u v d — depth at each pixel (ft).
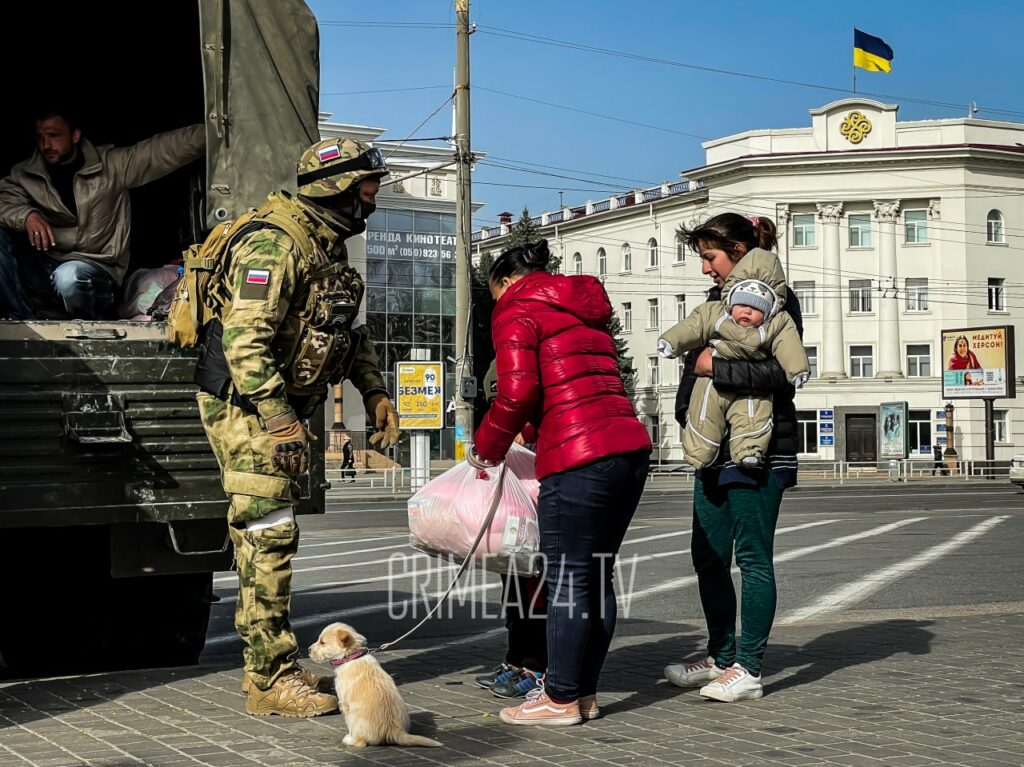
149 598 23.24
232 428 17.84
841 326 204.85
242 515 17.65
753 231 20.18
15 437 18.85
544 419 17.53
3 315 23.15
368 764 14.79
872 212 205.05
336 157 17.97
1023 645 24.03
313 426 20.89
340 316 18.38
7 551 22.41
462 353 86.58
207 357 18.06
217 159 20.85
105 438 19.22
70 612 22.81
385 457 176.35
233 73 21.03
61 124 24.16
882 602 35.99
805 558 49.39
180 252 26.58
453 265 200.54
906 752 15.52
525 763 14.94
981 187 203.31
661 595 37.04
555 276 17.89
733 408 19.13
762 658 20.79
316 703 17.31
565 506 17.24
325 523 75.41
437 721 17.37
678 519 76.69
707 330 19.40
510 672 19.34
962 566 46.11
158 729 16.52
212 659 25.36
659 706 18.47
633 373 225.56
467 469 18.84
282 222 17.85
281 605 17.60
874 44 204.23
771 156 204.74
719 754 15.42
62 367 19.20
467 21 84.94
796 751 15.58
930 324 203.31
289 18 21.44
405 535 63.36
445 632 29.09
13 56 27.02
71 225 24.02
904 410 186.60
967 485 150.51
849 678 20.57
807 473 188.65
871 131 204.85
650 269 227.40
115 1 26.32
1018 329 206.49
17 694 18.88
